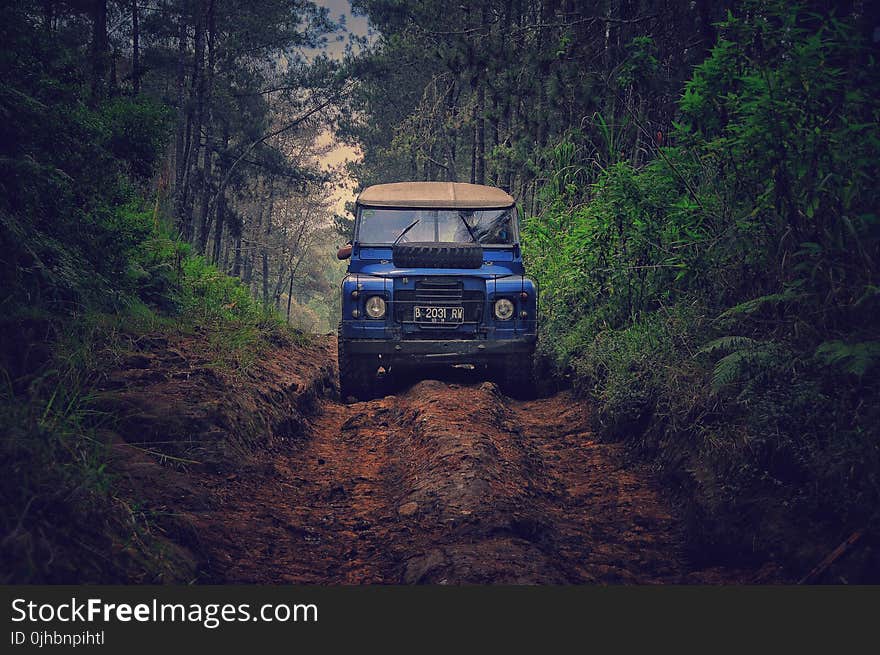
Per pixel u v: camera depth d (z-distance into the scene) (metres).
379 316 9.48
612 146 9.80
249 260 55.47
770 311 5.84
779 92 5.20
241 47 35.06
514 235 10.20
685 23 10.30
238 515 5.03
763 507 4.52
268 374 8.48
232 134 39.19
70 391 5.45
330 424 8.62
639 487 6.01
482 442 6.45
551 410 8.98
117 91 10.19
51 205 7.42
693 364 6.34
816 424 4.66
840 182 4.90
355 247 10.06
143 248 10.49
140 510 4.24
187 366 7.34
